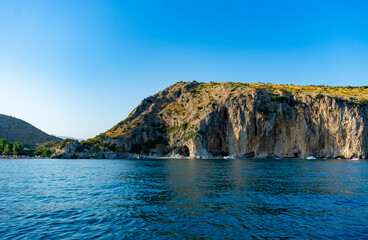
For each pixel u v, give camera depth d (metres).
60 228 16.45
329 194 28.22
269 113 152.75
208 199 25.41
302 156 147.38
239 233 15.52
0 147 190.62
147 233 15.47
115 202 24.20
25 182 39.22
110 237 14.78
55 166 79.75
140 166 79.06
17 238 14.66
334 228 16.62
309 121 148.88
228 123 161.75
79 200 25.22
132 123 186.12
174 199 25.48
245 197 26.41
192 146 156.12
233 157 153.25
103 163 99.44
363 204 23.42
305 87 183.88
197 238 14.63
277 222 17.81
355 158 132.62
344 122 140.00
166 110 197.12
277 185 34.94
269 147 152.50
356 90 172.62
